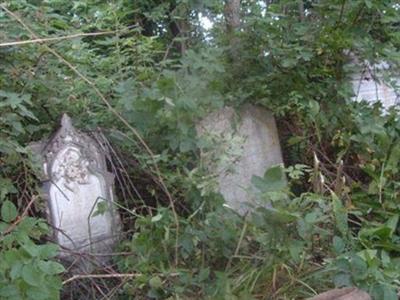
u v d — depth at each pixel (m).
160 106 2.31
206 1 3.12
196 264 2.25
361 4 3.08
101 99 2.67
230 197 2.92
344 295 1.86
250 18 3.12
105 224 2.68
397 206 2.92
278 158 3.21
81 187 2.68
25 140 2.67
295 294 2.07
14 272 1.47
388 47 3.17
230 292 2.01
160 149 2.64
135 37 3.26
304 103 3.15
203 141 2.51
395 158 3.06
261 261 2.20
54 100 2.72
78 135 2.71
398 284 2.02
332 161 3.32
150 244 2.23
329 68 3.27
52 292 1.53
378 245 2.51
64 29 3.01
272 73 3.16
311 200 2.16
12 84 2.57
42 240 2.50
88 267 2.40
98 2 3.65
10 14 2.40
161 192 2.70
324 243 2.21
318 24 3.16
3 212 1.67
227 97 2.92
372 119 3.10
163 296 2.11
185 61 2.49
